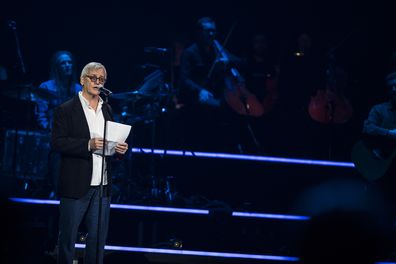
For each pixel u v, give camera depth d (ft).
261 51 88.17
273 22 100.73
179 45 99.09
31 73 95.61
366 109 91.61
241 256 62.34
